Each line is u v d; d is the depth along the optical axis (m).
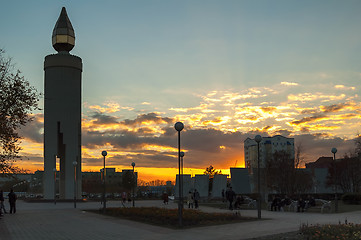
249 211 29.98
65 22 62.03
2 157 20.95
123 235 15.89
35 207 41.59
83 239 14.91
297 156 53.12
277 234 14.82
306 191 55.75
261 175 49.75
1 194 30.39
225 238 14.22
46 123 58.91
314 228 14.44
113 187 64.62
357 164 60.75
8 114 20.58
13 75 20.91
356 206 35.84
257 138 23.55
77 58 61.25
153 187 104.19
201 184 53.91
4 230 18.52
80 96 61.75
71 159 58.62
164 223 20.08
